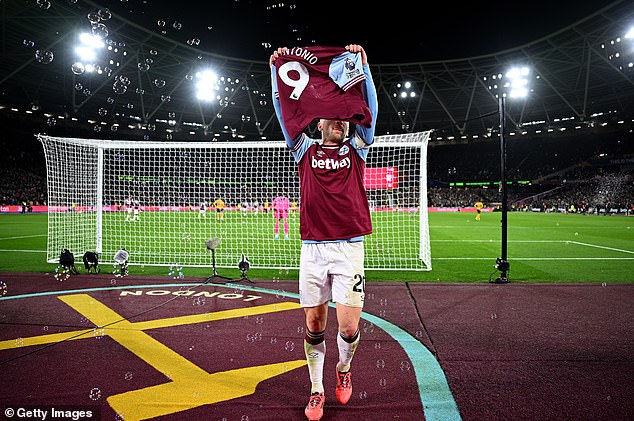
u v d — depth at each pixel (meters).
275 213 12.61
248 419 2.15
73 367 2.84
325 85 2.17
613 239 12.47
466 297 4.93
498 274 6.83
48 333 3.60
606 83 35.66
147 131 43.03
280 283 5.90
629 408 2.27
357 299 2.17
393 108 44.38
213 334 3.58
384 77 40.16
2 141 36.53
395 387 2.54
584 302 4.67
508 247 10.58
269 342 3.37
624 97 36.84
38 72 30.09
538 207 40.72
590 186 42.28
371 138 2.20
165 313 4.25
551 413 2.22
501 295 5.02
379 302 4.71
